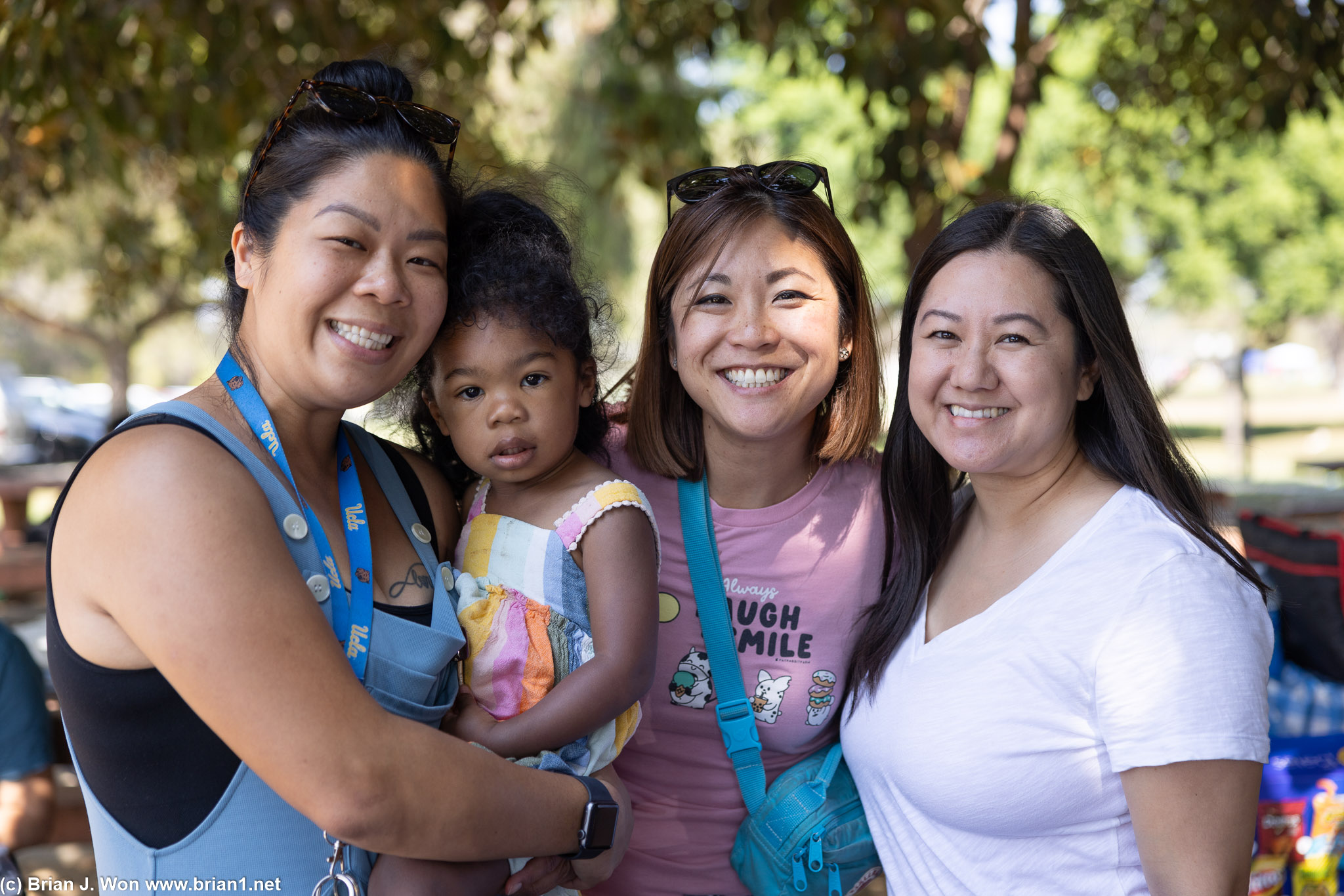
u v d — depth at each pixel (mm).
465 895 1521
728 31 6141
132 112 4891
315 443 1602
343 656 1354
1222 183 19266
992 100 15688
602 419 2115
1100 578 1665
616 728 1831
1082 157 9000
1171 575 1607
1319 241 20266
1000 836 1741
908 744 1800
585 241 2129
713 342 1918
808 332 1915
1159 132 7680
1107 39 7078
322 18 4949
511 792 1447
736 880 2076
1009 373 1706
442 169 1593
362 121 1511
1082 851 1693
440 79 5867
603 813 1552
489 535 1818
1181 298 21438
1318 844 2375
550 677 1751
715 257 1904
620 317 2363
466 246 1785
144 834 1414
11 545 8289
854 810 1998
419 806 1333
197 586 1267
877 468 2186
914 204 5438
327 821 1285
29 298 24266
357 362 1475
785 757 2088
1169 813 1568
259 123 5648
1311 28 4566
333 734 1283
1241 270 21000
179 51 5145
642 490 2127
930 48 4973
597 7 9977
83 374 37062
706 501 2096
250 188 1516
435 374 1835
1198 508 1793
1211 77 6234
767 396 1921
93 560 1321
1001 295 1714
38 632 4461
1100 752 1655
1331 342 39688
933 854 1811
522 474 1837
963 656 1774
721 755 2064
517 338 1776
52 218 11336
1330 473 10992
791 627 2055
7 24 4230
